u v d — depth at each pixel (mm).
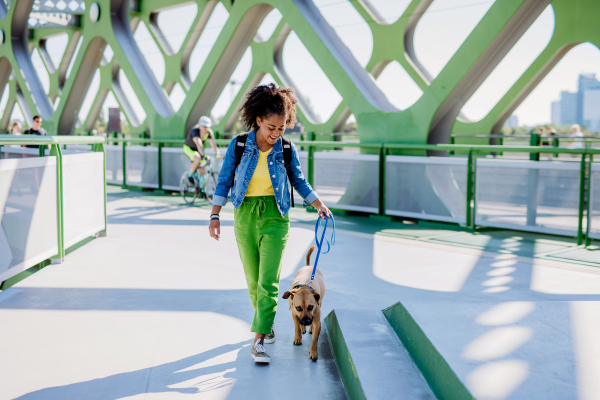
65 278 4621
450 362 1947
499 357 1989
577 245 6145
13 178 4211
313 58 9617
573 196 6152
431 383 2143
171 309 3822
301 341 3242
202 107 12156
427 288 4398
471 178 7156
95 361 2910
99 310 3777
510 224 6773
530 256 5590
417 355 2375
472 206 7227
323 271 4973
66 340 3205
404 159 7891
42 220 4766
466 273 4902
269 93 2832
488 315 2506
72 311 3744
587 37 11445
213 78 11711
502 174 6820
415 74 14250
